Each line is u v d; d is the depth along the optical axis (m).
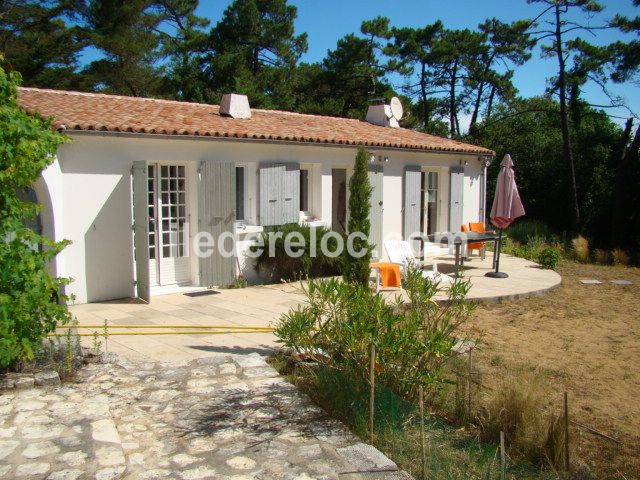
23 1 24.05
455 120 33.75
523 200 23.02
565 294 11.34
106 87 26.52
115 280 9.22
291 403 5.10
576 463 4.42
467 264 13.92
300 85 32.50
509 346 7.61
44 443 4.10
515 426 4.77
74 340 6.10
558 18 20.95
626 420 5.34
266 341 7.06
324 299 5.33
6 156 5.08
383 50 32.25
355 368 5.07
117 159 9.05
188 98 27.88
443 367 5.51
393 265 10.62
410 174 14.25
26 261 5.16
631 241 19.61
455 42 32.22
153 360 6.23
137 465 3.93
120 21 26.19
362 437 4.60
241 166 10.98
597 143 22.33
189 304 9.06
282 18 32.16
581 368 6.79
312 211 12.52
